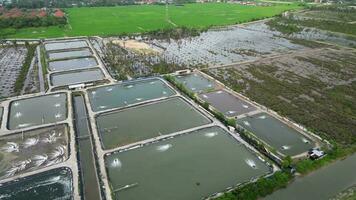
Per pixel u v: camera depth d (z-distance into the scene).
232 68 112.06
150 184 56.94
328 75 104.88
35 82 100.50
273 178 56.84
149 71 109.31
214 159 63.44
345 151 64.88
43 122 76.56
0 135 70.25
